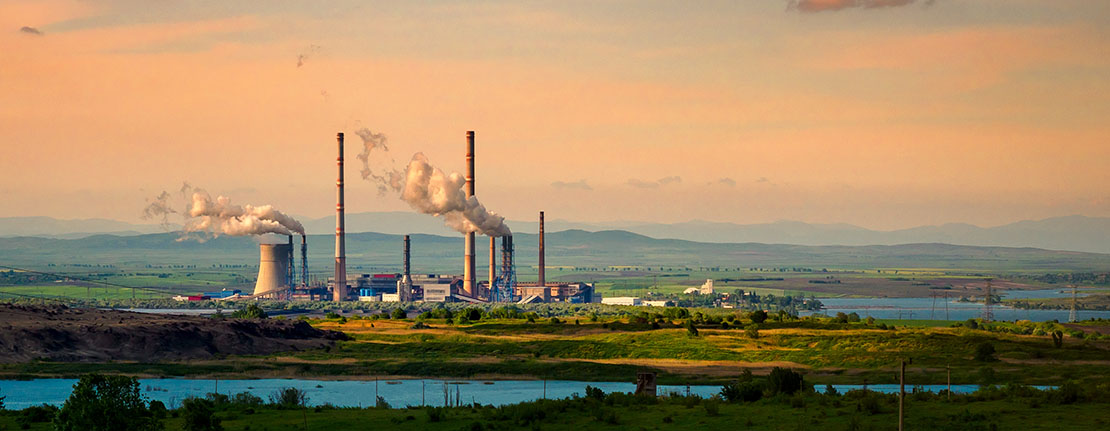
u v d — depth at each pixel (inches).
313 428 5698.8
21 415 6555.1
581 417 5639.8
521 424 5482.3
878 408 5487.2
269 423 5984.3
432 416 5866.1
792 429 5024.6
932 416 5241.1
